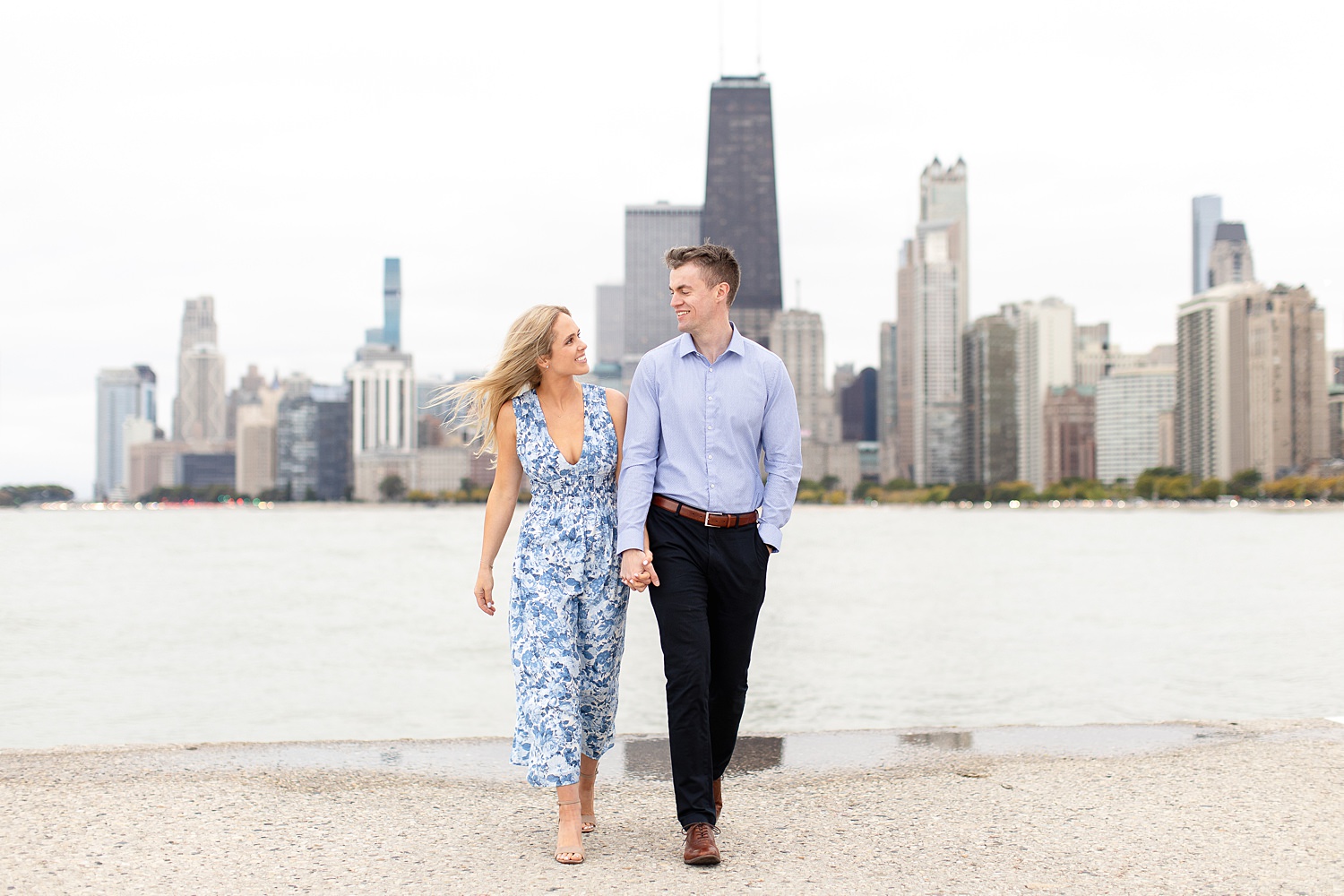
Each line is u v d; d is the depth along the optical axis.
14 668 21.30
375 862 4.03
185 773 5.40
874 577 48.72
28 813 4.64
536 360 4.26
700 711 4.11
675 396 4.28
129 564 60.38
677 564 4.21
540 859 4.07
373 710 16.58
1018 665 21.02
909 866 3.98
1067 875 3.89
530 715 4.14
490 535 4.36
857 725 14.90
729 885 3.76
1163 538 93.06
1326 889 3.76
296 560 65.31
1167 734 6.51
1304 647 23.45
